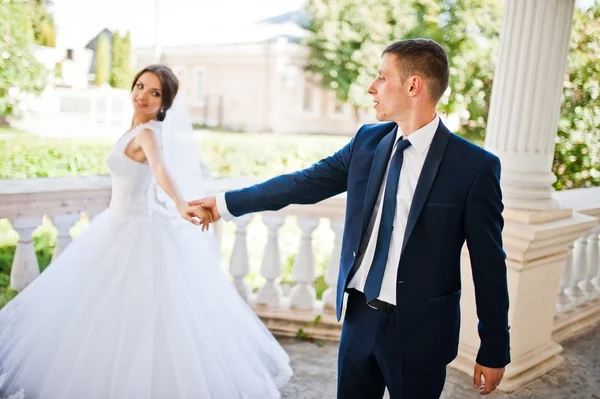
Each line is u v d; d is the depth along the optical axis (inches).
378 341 70.0
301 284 143.9
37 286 99.4
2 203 114.5
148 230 99.7
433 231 65.8
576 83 262.5
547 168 124.2
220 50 1018.7
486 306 66.7
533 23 116.6
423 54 65.8
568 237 123.4
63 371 90.3
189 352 93.4
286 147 586.9
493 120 127.0
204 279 107.1
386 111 69.1
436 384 70.1
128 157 98.9
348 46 816.9
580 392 119.6
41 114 424.5
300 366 126.2
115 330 91.6
